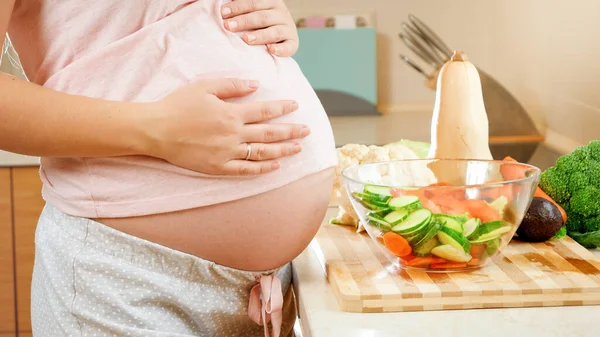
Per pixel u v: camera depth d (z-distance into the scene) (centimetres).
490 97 277
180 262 102
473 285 97
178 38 99
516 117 276
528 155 274
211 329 109
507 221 100
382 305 95
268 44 107
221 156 95
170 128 93
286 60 108
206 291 105
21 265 241
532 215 113
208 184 98
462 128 131
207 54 100
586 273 100
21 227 239
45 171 106
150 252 101
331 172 108
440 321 92
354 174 114
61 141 92
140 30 98
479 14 276
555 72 271
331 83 285
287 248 106
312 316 94
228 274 104
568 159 124
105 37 100
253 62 102
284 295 118
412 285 97
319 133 106
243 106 96
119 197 98
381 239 103
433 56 281
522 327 89
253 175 98
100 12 99
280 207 102
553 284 96
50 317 102
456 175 118
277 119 101
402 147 137
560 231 118
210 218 99
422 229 98
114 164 98
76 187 100
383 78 284
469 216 99
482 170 117
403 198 100
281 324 120
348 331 89
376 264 107
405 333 88
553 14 269
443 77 133
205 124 93
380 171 117
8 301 243
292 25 110
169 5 100
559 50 270
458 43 279
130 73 98
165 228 99
